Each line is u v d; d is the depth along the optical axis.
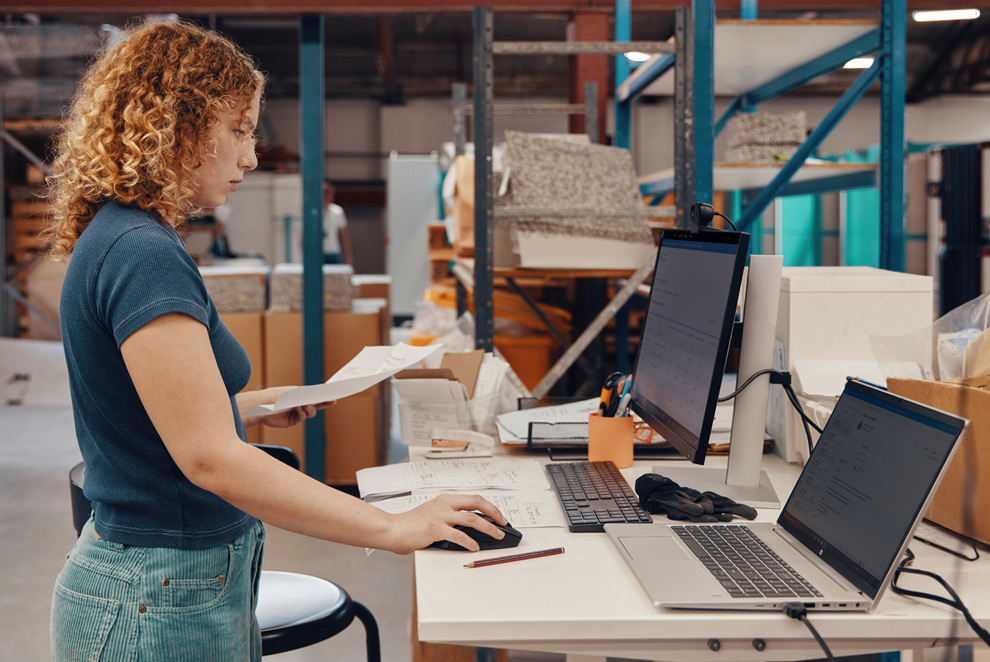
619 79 3.76
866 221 8.28
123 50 1.07
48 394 6.04
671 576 1.08
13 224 6.09
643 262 2.74
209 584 1.08
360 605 1.70
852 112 11.16
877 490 1.05
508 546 1.22
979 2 4.54
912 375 1.46
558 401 2.20
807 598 1.00
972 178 6.69
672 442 1.40
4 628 2.70
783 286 1.80
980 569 1.15
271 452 1.85
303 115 3.82
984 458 1.21
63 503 3.94
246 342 4.04
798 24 2.64
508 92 11.46
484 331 2.59
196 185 1.10
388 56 10.55
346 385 1.36
